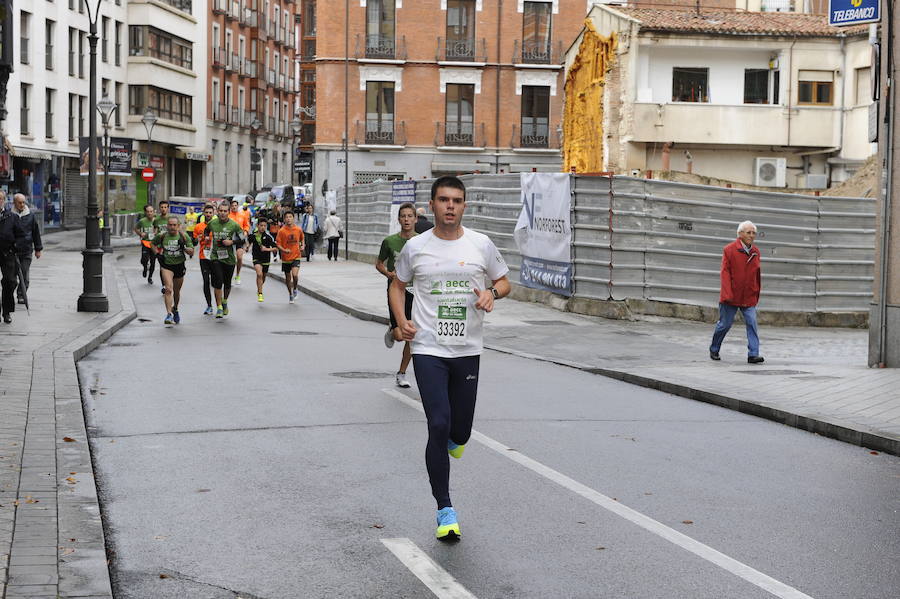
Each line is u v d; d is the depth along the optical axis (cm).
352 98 5719
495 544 622
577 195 2172
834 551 618
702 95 4072
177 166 7194
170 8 6712
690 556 603
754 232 1495
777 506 722
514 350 1642
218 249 2105
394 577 561
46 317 1902
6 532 598
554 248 2258
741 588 549
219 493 736
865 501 743
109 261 3891
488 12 5769
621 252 2123
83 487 711
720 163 4109
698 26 3978
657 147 4053
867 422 989
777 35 4000
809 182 4000
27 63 5231
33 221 2023
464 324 656
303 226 4122
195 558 591
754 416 1098
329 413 1055
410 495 734
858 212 2245
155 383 1245
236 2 8106
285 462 833
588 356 1565
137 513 684
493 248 670
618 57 4084
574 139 4575
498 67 5788
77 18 5759
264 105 8812
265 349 1609
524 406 1125
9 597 495
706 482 790
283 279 3194
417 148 5756
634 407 1138
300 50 11056
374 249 3922
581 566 582
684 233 2150
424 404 652
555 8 5812
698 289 2161
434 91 5762
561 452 885
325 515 682
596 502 721
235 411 1062
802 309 2231
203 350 1580
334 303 2442
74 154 5788
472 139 5800
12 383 1140
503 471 810
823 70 4053
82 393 1166
